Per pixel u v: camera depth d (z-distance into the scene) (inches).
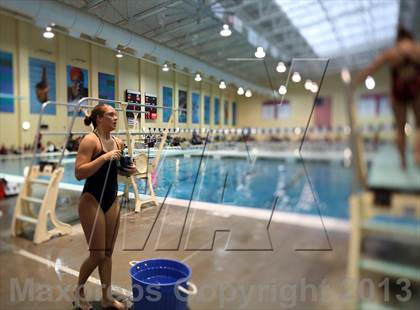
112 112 72.4
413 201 42.3
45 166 106.3
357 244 47.8
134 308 71.5
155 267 79.6
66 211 121.0
